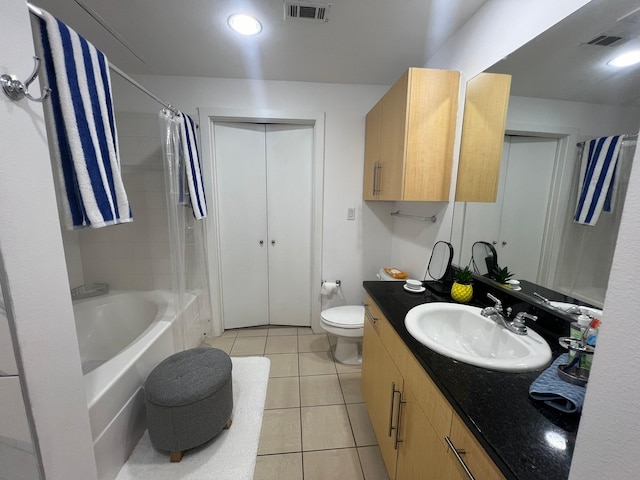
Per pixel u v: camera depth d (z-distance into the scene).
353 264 2.60
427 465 0.85
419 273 2.03
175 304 1.94
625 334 0.33
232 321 2.69
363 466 1.34
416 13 1.41
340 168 2.42
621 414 0.33
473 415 0.65
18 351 0.71
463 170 1.49
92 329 2.08
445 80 1.47
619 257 0.33
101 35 1.62
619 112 0.77
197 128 2.23
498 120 1.25
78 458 0.90
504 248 1.25
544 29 1.01
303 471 1.31
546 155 1.03
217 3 1.34
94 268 2.29
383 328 1.32
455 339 1.23
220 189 2.45
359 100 2.33
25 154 0.71
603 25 0.82
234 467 1.30
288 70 2.07
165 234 2.29
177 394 1.27
